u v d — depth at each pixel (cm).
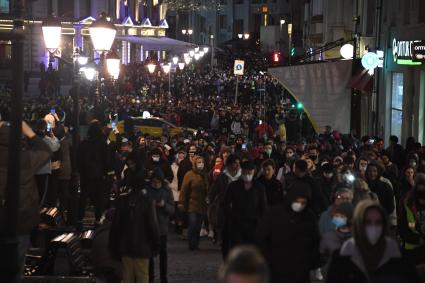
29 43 9544
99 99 5719
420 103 3425
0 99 5669
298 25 15175
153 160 2069
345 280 934
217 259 2039
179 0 15288
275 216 1217
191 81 9256
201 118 5716
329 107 3825
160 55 13038
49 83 7550
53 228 1903
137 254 1374
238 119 5206
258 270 571
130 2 12575
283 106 6303
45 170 2109
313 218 1220
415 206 1498
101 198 2139
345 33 5612
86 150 2117
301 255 1212
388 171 2239
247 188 1594
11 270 1034
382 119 4031
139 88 8412
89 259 1692
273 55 7956
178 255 2106
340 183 1633
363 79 3809
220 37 17075
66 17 9900
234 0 16900
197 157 2208
